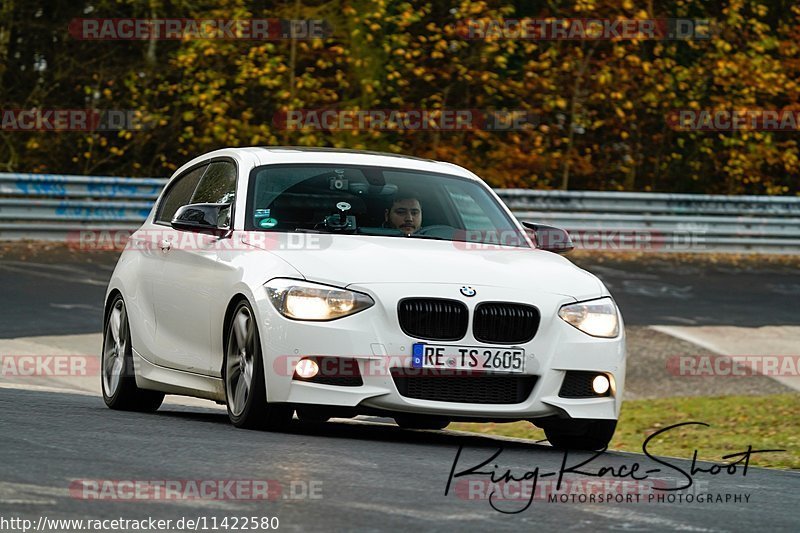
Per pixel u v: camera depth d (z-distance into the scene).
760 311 54.78
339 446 19.50
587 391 21.64
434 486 16.00
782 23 95.50
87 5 82.06
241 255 22.33
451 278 21.16
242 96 82.44
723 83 89.56
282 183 23.98
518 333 21.02
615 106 88.25
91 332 42.16
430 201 24.50
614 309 22.27
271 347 20.72
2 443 17.70
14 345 39.09
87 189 64.75
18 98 81.88
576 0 82.38
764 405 36.53
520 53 84.06
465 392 20.88
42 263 57.19
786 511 15.89
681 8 91.62
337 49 78.06
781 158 91.81
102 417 22.52
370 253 21.70
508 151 86.06
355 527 13.03
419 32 84.38
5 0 79.81
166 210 27.09
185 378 23.88
